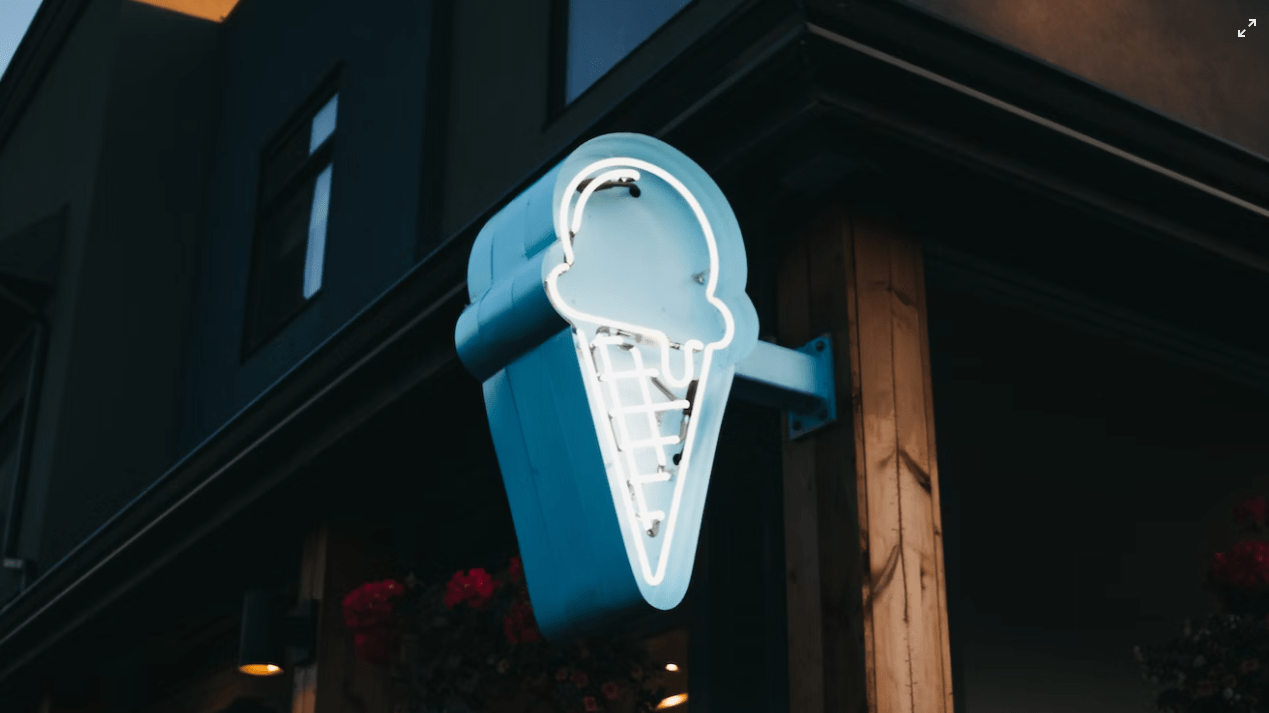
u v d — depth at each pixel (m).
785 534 3.28
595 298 2.85
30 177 10.14
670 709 4.47
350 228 6.43
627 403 2.79
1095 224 3.60
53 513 7.85
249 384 7.16
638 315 2.88
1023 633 4.48
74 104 9.51
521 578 4.30
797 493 3.26
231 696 6.77
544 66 5.21
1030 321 5.01
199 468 5.71
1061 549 4.70
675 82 3.38
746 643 3.79
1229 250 3.74
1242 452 5.32
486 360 3.05
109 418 8.12
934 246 3.61
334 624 5.09
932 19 3.18
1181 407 5.26
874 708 2.91
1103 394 5.09
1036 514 4.71
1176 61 4.54
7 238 8.82
